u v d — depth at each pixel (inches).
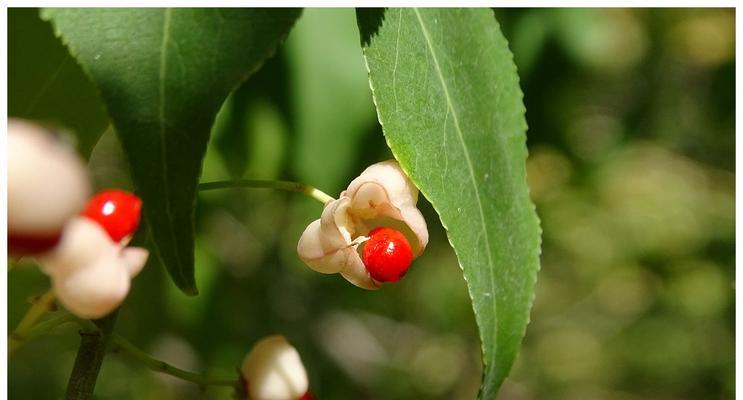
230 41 7.7
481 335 8.5
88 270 7.1
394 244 8.2
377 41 8.3
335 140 13.5
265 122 13.5
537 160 25.1
